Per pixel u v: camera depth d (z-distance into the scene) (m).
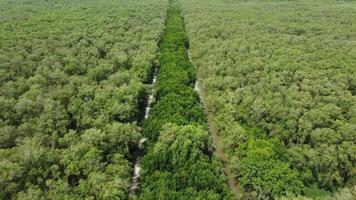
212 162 51.25
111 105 59.84
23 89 63.09
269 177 46.81
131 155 53.88
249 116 61.56
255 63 76.88
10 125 53.22
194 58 94.50
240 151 53.34
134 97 63.66
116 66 79.38
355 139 52.31
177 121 57.56
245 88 68.50
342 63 77.31
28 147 46.12
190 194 44.78
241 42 95.19
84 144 48.09
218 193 46.00
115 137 51.19
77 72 74.38
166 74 77.31
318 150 51.97
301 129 55.62
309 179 49.91
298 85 69.19
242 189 47.91
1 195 40.34
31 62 73.19
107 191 41.56
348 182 49.53
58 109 56.88
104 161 48.69
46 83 66.19
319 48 90.12
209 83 74.69
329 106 59.50
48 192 41.06
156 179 47.75
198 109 64.50
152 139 55.59
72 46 87.19
